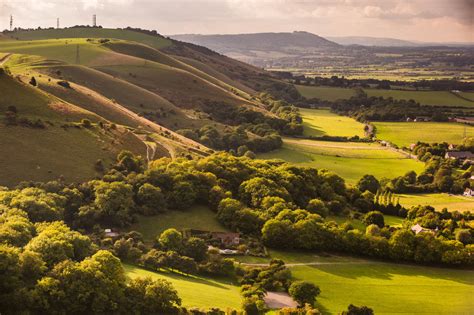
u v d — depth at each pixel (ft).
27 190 446.60
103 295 304.71
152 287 316.81
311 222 476.13
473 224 549.13
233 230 485.56
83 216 448.24
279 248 465.47
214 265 401.29
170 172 536.83
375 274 432.66
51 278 300.61
